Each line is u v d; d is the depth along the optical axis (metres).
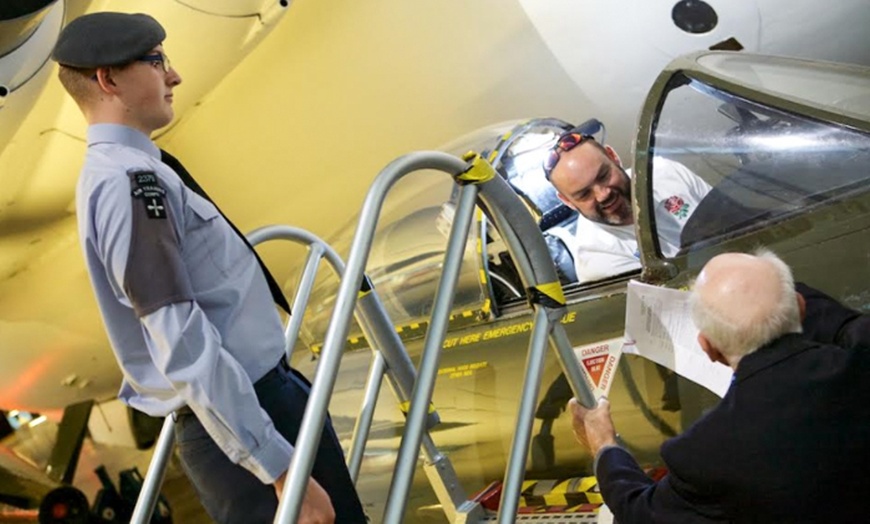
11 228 5.55
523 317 3.37
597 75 5.89
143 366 1.82
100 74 1.85
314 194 6.90
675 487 1.90
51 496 6.19
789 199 2.45
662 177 2.76
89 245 1.76
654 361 2.51
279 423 1.85
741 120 2.71
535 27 5.89
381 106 6.45
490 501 2.89
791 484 1.71
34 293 6.11
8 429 6.74
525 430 2.20
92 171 1.79
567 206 3.62
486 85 6.20
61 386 6.71
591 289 3.12
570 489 2.82
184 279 1.70
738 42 5.36
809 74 2.77
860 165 2.35
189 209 1.83
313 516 1.71
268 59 6.29
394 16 6.05
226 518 1.87
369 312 2.47
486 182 2.17
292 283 5.76
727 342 1.84
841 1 5.06
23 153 5.05
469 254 3.50
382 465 3.67
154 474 2.36
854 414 1.71
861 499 1.70
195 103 5.77
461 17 6.02
